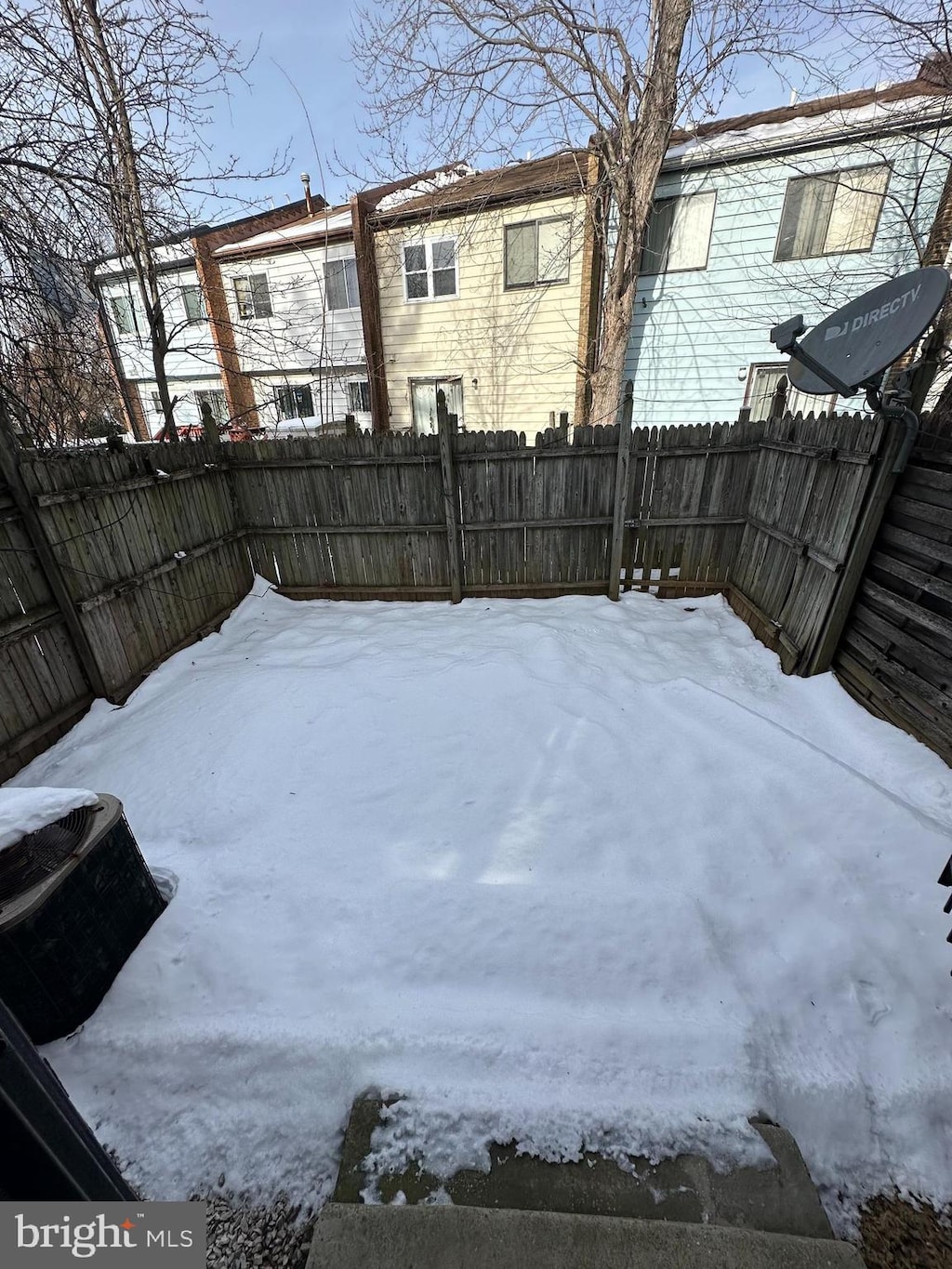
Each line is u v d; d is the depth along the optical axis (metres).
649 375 9.08
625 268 7.03
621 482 4.94
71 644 3.70
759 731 3.22
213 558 5.16
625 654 4.25
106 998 1.95
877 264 7.49
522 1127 1.58
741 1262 1.26
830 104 7.48
